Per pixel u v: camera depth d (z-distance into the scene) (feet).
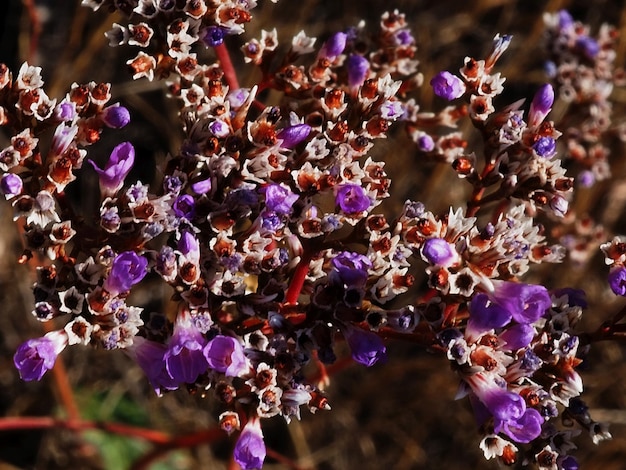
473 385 0.50
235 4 0.56
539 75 0.90
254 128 0.53
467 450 0.88
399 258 0.52
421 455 0.88
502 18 0.96
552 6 0.89
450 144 0.63
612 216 0.89
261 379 0.51
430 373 0.87
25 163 0.52
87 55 0.87
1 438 0.86
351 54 0.61
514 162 0.56
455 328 0.51
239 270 0.53
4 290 0.86
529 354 0.51
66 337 0.50
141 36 0.55
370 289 0.52
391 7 0.97
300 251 0.53
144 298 0.87
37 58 0.94
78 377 0.86
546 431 0.53
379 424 0.89
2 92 0.52
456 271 0.51
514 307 0.50
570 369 0.52
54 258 0.52
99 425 0.71
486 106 0.56
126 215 0.52
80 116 0.53
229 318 0.54
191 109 0.56
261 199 0.53
